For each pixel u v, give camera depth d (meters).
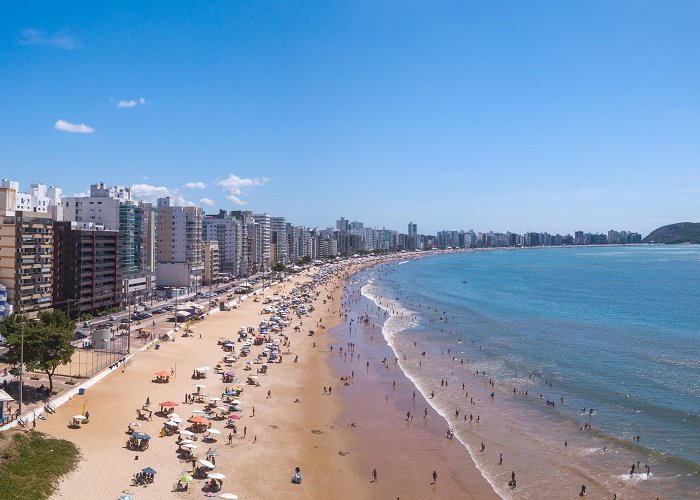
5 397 67.94
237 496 58.53
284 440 75.12
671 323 167.00
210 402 85.88
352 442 76.06
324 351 132.62
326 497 60.31
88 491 54.88
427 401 94.25
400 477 65.88
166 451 66.88
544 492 62.16
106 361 102.12
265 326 154.25
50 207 167.00
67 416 74.12
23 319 83.94
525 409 89.62
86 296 154.38
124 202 183.50
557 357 123.56
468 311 198.62
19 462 55.97
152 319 157.50
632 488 62.50
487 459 71.00
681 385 100.25
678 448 72.88
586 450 73.31
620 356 123.31
